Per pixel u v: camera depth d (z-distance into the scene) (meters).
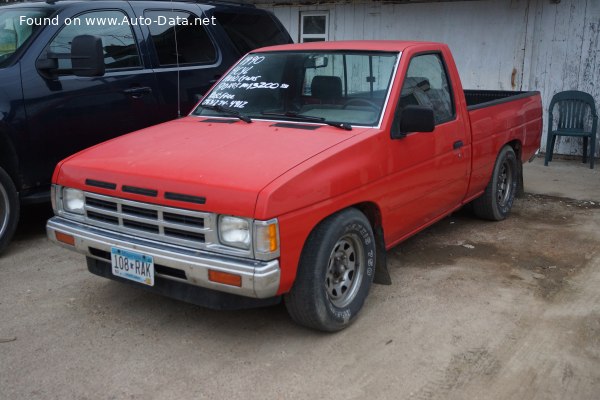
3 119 4.83
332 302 3.67
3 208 4.89
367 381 3.23
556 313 4.03
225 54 6.66
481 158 5.38
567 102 9.07
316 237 3.46
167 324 3.86
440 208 4.86
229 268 3.11
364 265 3.88
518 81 9.59
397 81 4.21
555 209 6.61
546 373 3.31
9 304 4.12
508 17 9.46
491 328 3.81
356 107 4.20
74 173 3.74
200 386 3.18
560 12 9.08
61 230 3.76
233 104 4.64
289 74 4.63
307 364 3.39
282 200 3.14
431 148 4.49
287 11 11.63
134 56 5.82
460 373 3.30
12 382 3.21
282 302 4.18
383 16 10.62
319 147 3.63
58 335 3.71
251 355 3.49
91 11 5.58
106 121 5.56
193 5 6.51
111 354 3.49
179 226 3.29
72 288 4.39
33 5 5.53
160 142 3.96
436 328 3.81
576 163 9.09
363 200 3.76
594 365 3.40
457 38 9.98
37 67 5.08
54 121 5.18
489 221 6.11
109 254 3.61
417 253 5.17
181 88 6.15
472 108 5.22
